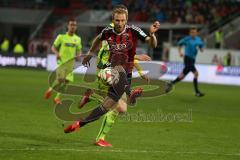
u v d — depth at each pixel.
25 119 30.80
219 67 80.00
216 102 48.91
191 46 52.56
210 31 98.56
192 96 54.06
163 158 20.94
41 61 89.38
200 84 76.38
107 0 110.88
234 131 30.30
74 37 40.97
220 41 92.69
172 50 89.81
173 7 105.25
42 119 31.05
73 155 20.59
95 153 21.20
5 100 41.50
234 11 102.56
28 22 112.38
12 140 23.45
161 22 102.56
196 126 31.48
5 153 20.45
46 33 108.00
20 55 90.94
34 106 38.06
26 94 47.28
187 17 101.25
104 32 23.28
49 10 112.44
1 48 103.69
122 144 23.81
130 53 23.47
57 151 21.28
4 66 91.62
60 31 103.00
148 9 105.88
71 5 112.44
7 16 113.12
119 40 23.08
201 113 39.09
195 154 22.16
